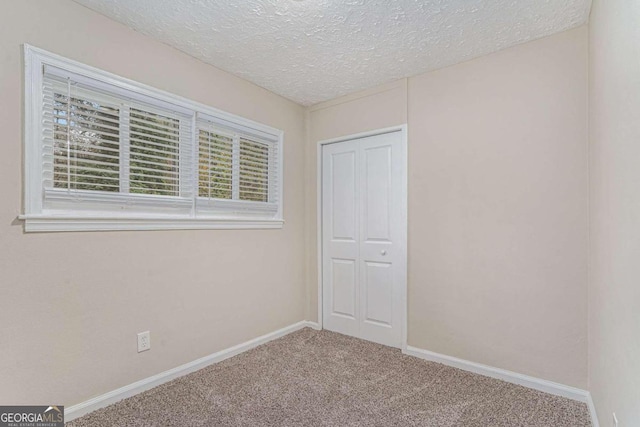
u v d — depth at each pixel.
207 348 2.46
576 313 2.01
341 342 2.96
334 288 3.27
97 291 1.88
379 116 2.92
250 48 2.27
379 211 2.97
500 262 2.29
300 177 3.37
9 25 1.57
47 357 1.69
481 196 2.38
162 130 2.24
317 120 3.36
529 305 2.17
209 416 1.82
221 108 2.59
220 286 2.56
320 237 3.36
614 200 1.32
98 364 1.88
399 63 2.49
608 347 1.44
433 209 2.60
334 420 1.80
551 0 1.77
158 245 2.17
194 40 2.17
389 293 2.90
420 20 1.95
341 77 2.74
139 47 2.08
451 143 2.51
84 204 1.87
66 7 1.76
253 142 2.91
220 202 2.59
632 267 1.07
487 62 2.36
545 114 2.13
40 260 1.67
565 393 2.03
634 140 1.03
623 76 1.15
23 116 1.61
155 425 1.74
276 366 2.46
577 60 2.03
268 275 2.98
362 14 1.89
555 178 2.10
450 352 2.50
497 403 1.96
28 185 1.63
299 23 1.99
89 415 1.81
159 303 2.17
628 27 1.08
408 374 2.33
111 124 1.99
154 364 2.14
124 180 2.02
